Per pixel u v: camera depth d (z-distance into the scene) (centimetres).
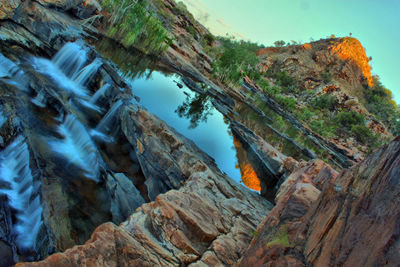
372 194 287
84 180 872
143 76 2755
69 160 926
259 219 862
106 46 2905
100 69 1617
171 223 648
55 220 673
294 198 475
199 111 2703
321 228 331
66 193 776
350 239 273
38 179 751
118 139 1268
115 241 519
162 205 688
